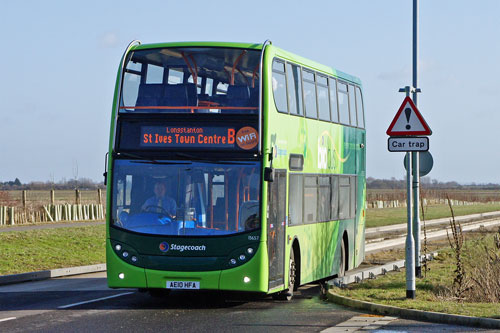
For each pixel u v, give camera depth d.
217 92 15.94
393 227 49.84
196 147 15.76
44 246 29.17
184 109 15.87
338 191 21.45
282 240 16.78
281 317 14.75
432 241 37.31
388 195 100.56
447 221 57.53
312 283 22.06
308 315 15.05
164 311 15.52
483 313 14.19
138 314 15.02
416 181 21.45
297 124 17.92
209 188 15.62
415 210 21.44
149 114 15.93
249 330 13.13
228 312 15.47
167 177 15.73
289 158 17.28
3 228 35.53
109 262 15.73
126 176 15.83
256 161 15.66
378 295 16.98
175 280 15.47
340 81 21.91
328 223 20.47
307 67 19.03
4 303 16.75
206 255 15.43
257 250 15.48
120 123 16.03
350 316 14.93
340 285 18.88
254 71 16.02
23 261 25.66
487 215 68.38
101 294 18.67
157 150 15.82
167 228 15.55
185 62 16.23
